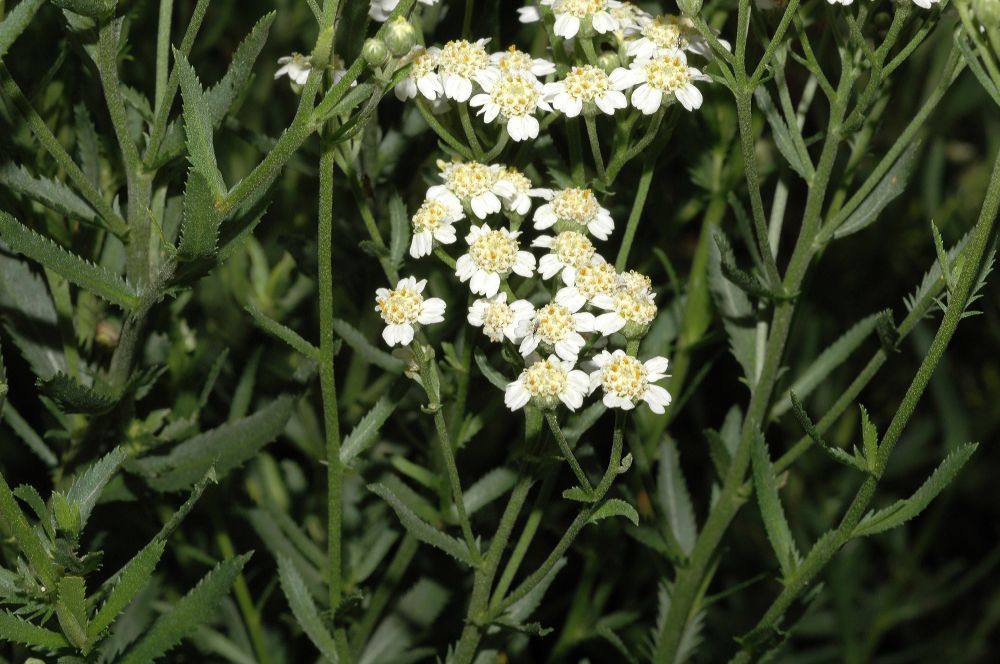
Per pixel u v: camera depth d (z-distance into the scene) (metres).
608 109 0.53
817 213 0.55
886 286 0.70
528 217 0.57
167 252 0.53
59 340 0.56
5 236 0.52
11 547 0.56
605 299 0.52
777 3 0.54
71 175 0.53
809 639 0.73
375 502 0.62
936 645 0.70
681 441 0.69
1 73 0.52
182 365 0.59
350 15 0.54
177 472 0.56
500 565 0.62
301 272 0.59
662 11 0.58
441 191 0.53
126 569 0.52
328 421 0.54
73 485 0.52
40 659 0.54
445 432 0.53
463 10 0.58
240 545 0.62
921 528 0.73
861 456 0.53
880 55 0.53
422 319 0.52
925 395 0.71
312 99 0.51
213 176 0.51
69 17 0.53
